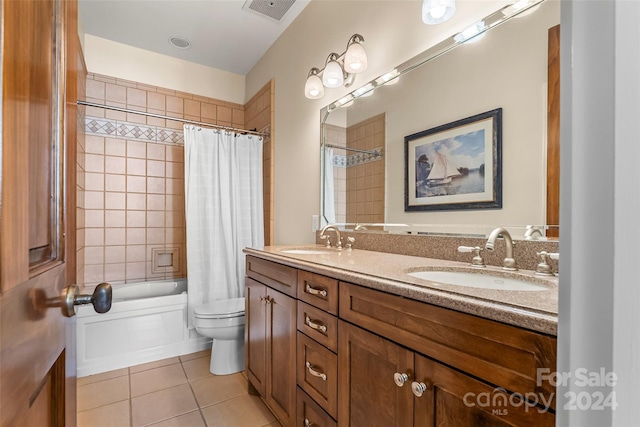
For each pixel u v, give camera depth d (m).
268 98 2.75
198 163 2.50
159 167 2.83
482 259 1.14
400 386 0.82
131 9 2.24
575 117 0.35
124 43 2.69
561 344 0.37
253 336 1.74
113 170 2.63
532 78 1.08
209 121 3.09
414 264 1.19
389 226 1.63
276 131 2.65
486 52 1.21
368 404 0.94
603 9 0.33
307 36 2.24
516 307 0.60
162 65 2.87
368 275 0.96
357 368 0.98
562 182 0.37
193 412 1.65
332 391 1.09
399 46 1.56
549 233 1.03
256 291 1.72
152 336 2.28
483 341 0.64
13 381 0.40
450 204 1.34
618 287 0.32
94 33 2.54
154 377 2.02
